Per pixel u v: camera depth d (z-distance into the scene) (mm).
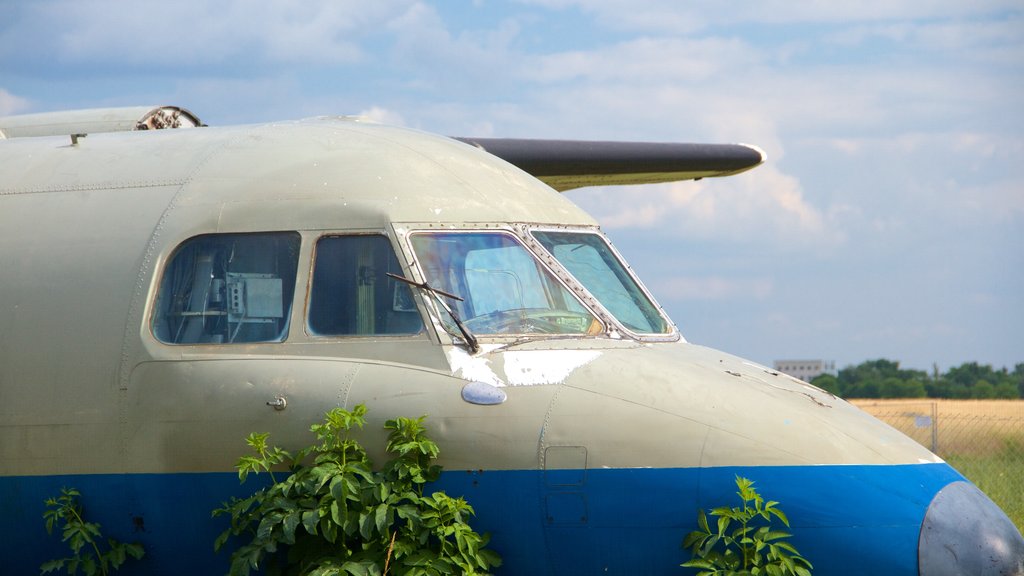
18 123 39094
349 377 27766
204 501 28297
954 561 24969
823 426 26453
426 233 29219
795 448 25844
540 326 28781
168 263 30000
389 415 27078
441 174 30734
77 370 29594
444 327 28094
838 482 25469
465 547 25859
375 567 25828
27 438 29719
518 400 26859
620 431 26234
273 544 26359
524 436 26516
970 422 81438
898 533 25109
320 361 28234
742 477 25562
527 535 26422
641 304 30891
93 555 29156
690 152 46688
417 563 25734
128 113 38625
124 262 30219
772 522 25250
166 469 28547
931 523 25219
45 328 30109
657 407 26438
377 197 29609
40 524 29844
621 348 28422
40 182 32500
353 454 26906
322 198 29797
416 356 27844
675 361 27969
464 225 29609
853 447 26156
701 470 25781
